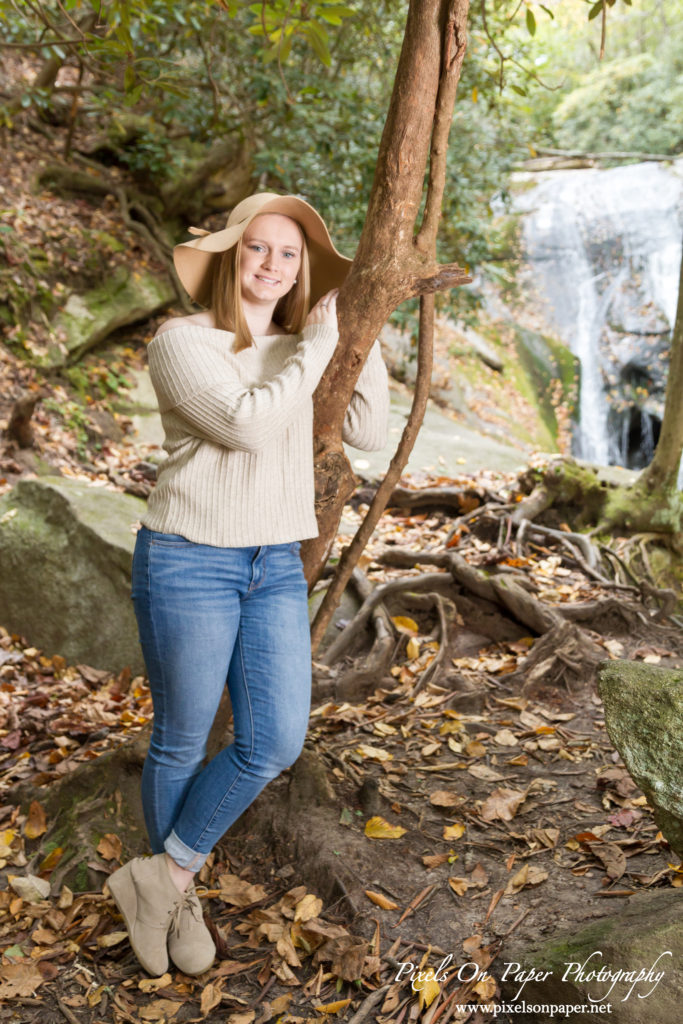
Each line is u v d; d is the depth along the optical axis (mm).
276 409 1927
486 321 11867
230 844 2623
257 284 2113
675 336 4746
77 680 3951
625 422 12398
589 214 12875
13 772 3172
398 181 2156
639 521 4859
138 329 7961
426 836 2586
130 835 2643
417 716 3322
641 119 14742
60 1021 2006
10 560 4336
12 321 6582
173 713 2053
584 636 3818
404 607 4008
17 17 6062
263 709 2057
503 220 12945
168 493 2031
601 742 3141
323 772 2740
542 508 5016
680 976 1676
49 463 5793
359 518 5227
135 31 5195
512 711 3412
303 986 2080
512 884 2326
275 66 7375
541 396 11500
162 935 2141
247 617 2096
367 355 2291
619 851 2404
